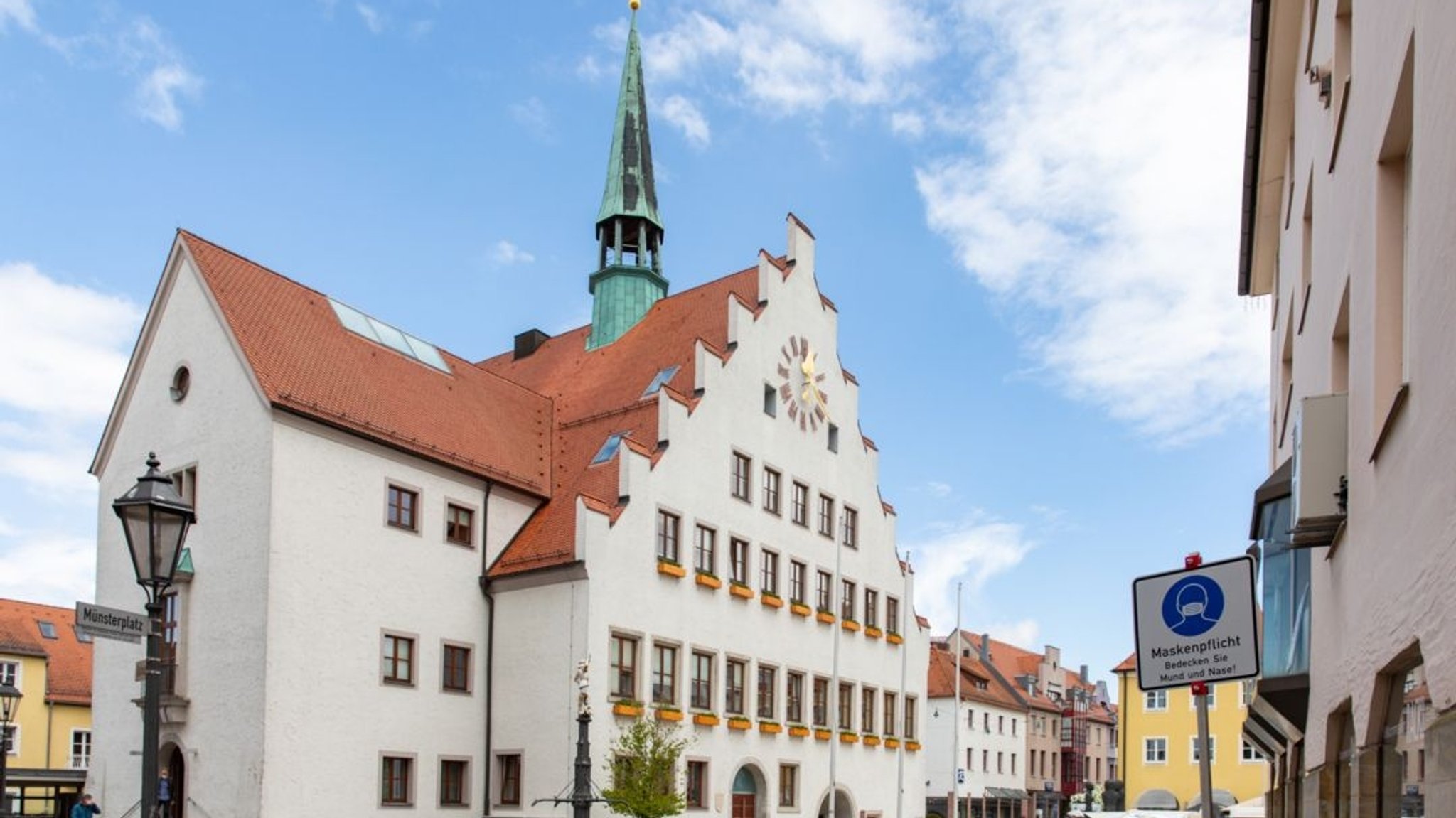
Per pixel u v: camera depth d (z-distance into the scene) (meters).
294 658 32.03
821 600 47.06
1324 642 11.91
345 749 32.91
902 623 52.47
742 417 43.66
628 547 37.59
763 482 44.47
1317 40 13.38
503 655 37.41
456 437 38.84
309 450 33.41
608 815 35.31
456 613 36.91
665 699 38.34
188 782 32.34
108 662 36.50
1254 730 20.78
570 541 37.12
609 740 35.75
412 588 35.62
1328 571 11.35
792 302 47.53
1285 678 14.13
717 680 40.53
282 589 32.00
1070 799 98.62
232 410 33.78
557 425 44.91
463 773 36.34
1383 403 8.25
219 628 32.56
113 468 37.69
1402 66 7.17
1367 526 8.70
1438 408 6.22
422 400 39.03
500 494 39.22
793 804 43.59
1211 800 8.29
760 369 45.06
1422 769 7.17
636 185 54.59
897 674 51.31
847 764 47.00
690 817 38.41
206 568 33.25
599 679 35.75
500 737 36.88
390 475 35.62
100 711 36.34
